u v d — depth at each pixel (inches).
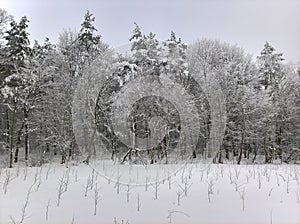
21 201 190.1
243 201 196.5
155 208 183.0
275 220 166.7
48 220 161.6
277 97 754.2
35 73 529.0
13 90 494.0
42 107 588.1
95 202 188.2
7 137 599.8
